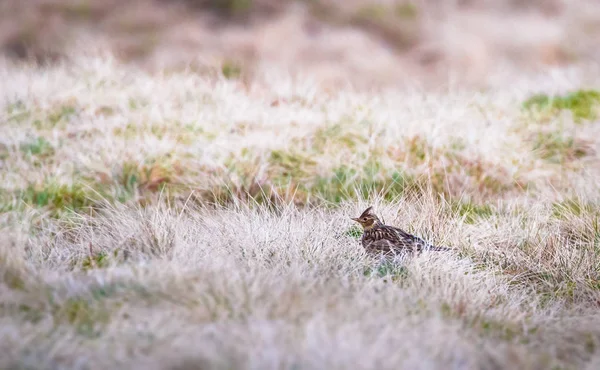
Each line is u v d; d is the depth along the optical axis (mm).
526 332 12820
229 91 24516
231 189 19250
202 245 15055
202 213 17875
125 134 21766
